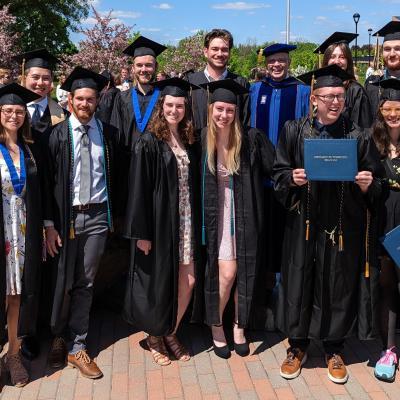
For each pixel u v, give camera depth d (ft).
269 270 14.12
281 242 13.96
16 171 11.12
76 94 11.57
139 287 12.49
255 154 12.60
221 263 12.69
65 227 11.78
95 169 11.98
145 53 15.21
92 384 11.93
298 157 11.60
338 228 11.56
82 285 12.44
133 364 12.77
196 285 12.80
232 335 14.21
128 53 16.14
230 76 15.74
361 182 11.00
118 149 12.73
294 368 12.18
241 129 12.40
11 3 95.04
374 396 11.51
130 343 13.80
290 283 11.95
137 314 12.55
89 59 60.18
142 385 11.89
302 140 11.53
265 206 13.89
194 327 14.71
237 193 12.48
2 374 12.08
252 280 12.73
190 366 12.70
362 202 11.61
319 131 11.48
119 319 15.15
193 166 12.46
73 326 12.52
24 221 11.30
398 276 11.94
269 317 14.25
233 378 12.18
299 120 11.82
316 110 11.55
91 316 15.29
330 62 14.70
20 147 11.30
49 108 13.94
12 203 11.12
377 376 12.14
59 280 11.98
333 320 11.95
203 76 15.65
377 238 11.98
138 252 12.41
